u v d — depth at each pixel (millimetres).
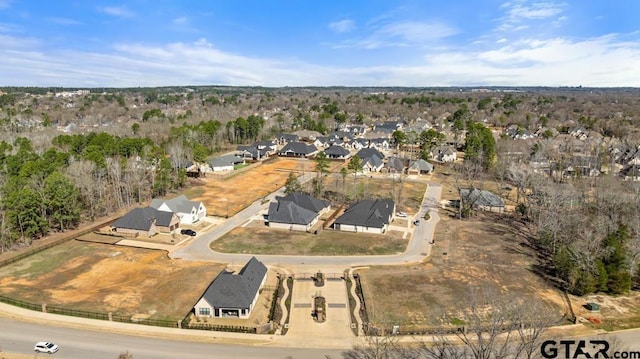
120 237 75438
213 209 93062
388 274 61719
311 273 62062
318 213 87125
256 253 69312
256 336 46344
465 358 38812
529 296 55219
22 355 41969
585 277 55594
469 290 56688
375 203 85312
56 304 51969
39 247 69312
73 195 78750
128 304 52312
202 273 61344
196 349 43688
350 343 45312
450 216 90062
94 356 42031
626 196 77938
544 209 81375
